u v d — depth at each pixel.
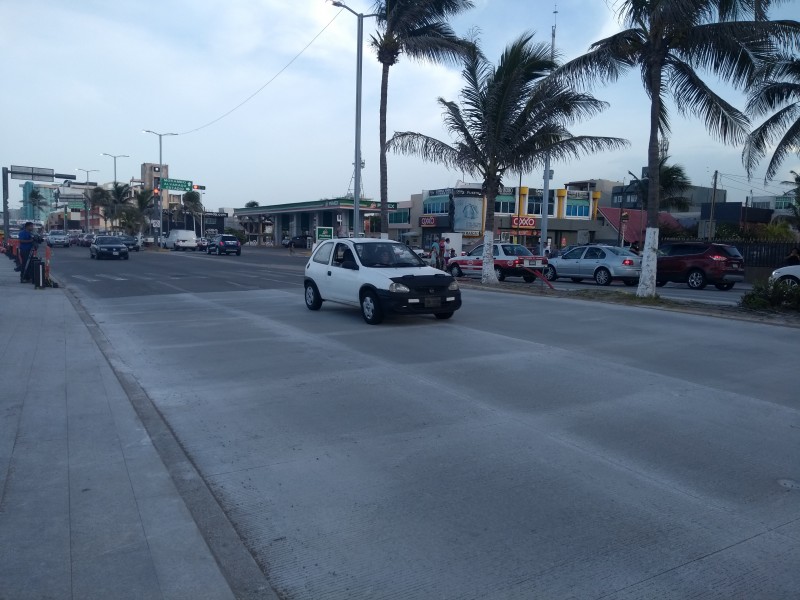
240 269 32.72
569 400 7.54
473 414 6.99
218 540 4.23
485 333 12.04
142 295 19.44
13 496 4.77
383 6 25.19
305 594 3.67
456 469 5.47
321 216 76.81
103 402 7.25
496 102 21.19
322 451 5.88
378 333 12.06
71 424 6.46
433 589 3.71
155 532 4.25
